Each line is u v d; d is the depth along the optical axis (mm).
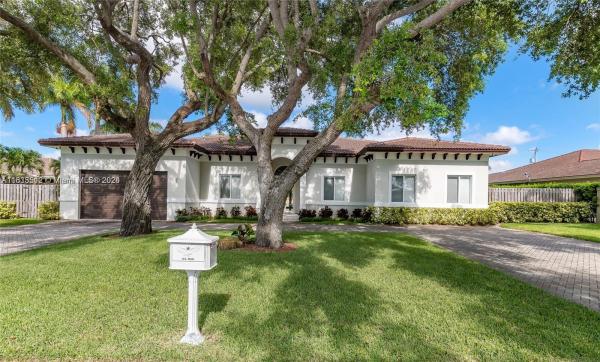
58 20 10656
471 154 18688
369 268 7594
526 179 30547
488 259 9266
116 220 18750
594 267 8344
